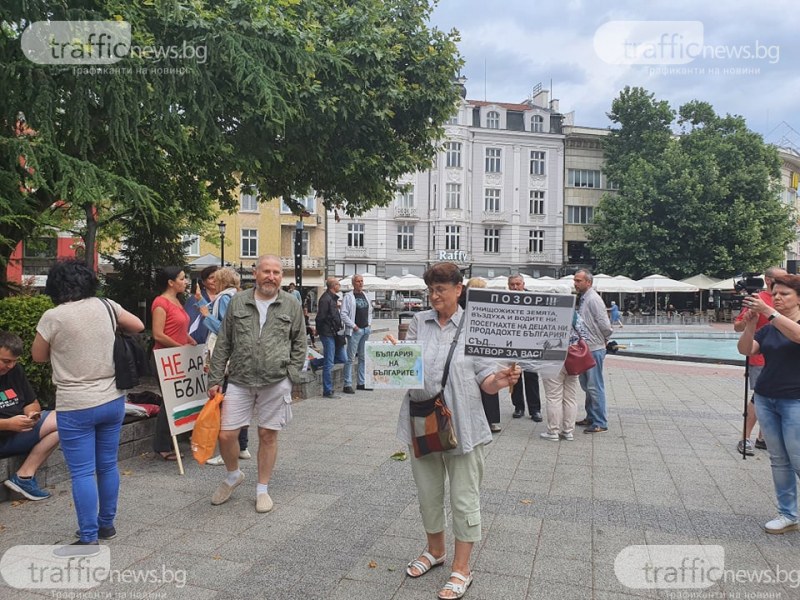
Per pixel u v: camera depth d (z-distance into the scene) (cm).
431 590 327
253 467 557
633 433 714
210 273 665
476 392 330
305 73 910
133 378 382
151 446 606
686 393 1023
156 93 719
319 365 1017
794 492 410
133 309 1325
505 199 4881
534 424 766
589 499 478
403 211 4666
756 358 621
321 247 4356
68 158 602
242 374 447
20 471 459
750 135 4191
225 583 334
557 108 5416
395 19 1227
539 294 320
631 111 4616
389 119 1200
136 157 768
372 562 360
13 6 604
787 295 403
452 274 335
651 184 4138
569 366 662
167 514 437
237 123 949
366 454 606
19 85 617
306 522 423
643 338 2555
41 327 359
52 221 980
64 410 363
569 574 346
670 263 4072
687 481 527
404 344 324
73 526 414
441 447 320
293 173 1164
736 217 3897
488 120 4900
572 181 5044
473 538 325
